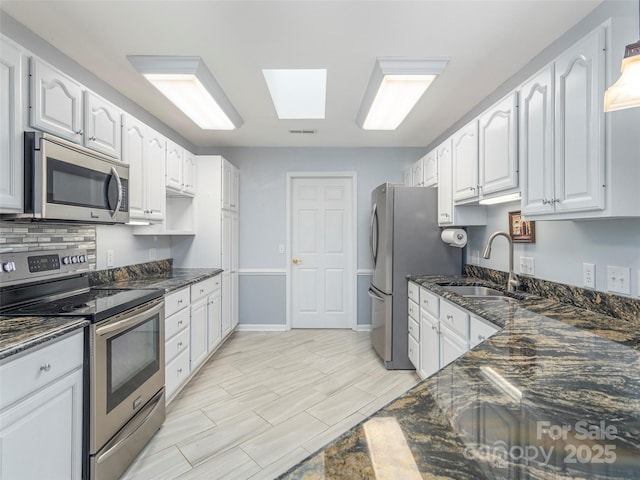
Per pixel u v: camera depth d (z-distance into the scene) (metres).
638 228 1.42
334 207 4.18
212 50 1.96
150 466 1.70
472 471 0.49
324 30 1.78
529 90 1.68
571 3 1.57
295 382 2.67
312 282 4.19
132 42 1.87
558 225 1.91
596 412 0.68
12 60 1.41
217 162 3.40
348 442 0.57
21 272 1.65
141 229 2.72
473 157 2.28
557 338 1.20
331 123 3.20
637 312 1.41
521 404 0.72
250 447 1.86
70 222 1.84
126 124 2.20
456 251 3.03
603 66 1.26
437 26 1.74
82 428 1.42
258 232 4.07
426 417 0.66
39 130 1.55
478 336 1.73
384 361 3.01
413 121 3.15
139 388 1.79
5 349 1.08
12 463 1.11
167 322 2.21
